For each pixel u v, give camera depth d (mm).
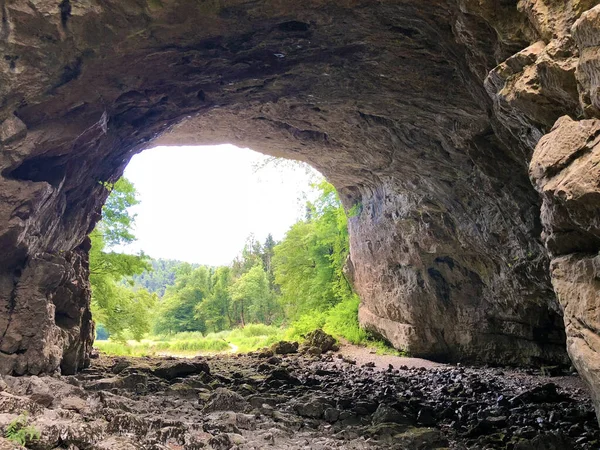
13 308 9586
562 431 8203
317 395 11492
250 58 10266
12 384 7891
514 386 13828
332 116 14062
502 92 6578
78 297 12742
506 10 6840
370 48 10000
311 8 8570
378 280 22672
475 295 18594
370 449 6883
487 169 12703
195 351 30625
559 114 6070
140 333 21438
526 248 13852
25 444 4812
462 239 16688
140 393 9945
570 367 15945
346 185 22547
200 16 8484
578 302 5227
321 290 32281
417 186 16812
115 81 9609
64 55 8406
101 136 11008
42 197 9273
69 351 12055
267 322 65562
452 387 13180
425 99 11766
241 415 7844
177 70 10258
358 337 24453
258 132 16312
